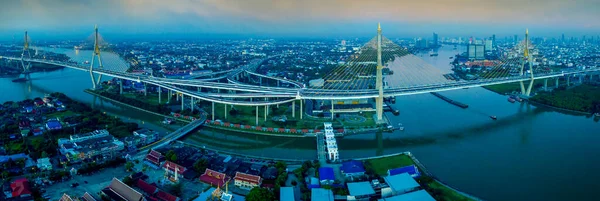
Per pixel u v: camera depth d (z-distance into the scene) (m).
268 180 158.38
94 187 151.75
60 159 180.00
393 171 160.25
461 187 158.12
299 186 153.88
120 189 140.62
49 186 151.88
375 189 146.50
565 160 189.12
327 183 154.00
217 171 161.12
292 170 170.50
